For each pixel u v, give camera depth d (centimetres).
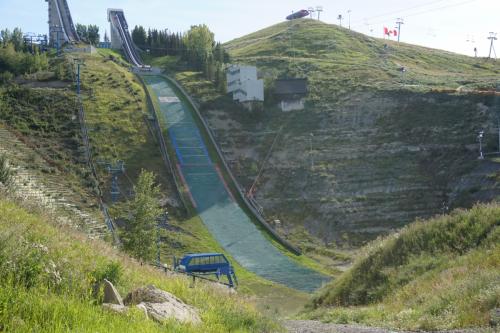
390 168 8850
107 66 13488
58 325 1055
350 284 3353
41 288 1270
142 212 5266
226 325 1595
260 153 10169
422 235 3266
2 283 1230
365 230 7675
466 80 11506
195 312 1591
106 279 1590
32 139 9094
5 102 10088
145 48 18238
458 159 8538
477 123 9231
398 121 9994
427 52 17162
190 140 10469
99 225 6838
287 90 11819
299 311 3612
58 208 6669
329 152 9675
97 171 8725
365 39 17650
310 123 10731
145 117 10912
